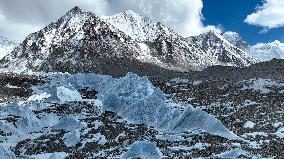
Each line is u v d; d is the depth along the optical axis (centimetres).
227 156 10006
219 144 11200
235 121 13300
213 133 12100
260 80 17012
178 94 16962
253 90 16125
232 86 16925
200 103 15462
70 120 13800
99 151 11381
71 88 18225
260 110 14012
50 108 16038
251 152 10444
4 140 12925
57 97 17200
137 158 10131
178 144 11456
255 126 12750
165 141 11750
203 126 12431
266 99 15050
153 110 14050
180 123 12800
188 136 11975
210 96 16175
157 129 13175
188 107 13038
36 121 14275
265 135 11975
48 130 13888
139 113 14150
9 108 15362
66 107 16062
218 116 13862
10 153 10106
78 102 16850
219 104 15100
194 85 18050
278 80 16862
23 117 14175
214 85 17488
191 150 10781
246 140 11644
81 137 12531
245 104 14800
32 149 12031
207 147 10962
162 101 14200
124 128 13200
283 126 12531
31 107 16175
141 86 16488
